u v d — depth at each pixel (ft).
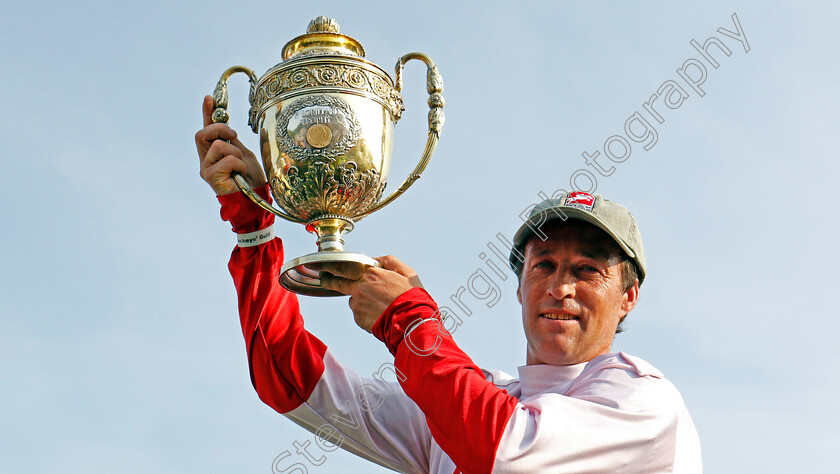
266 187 61.05
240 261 61.57
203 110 61.16
